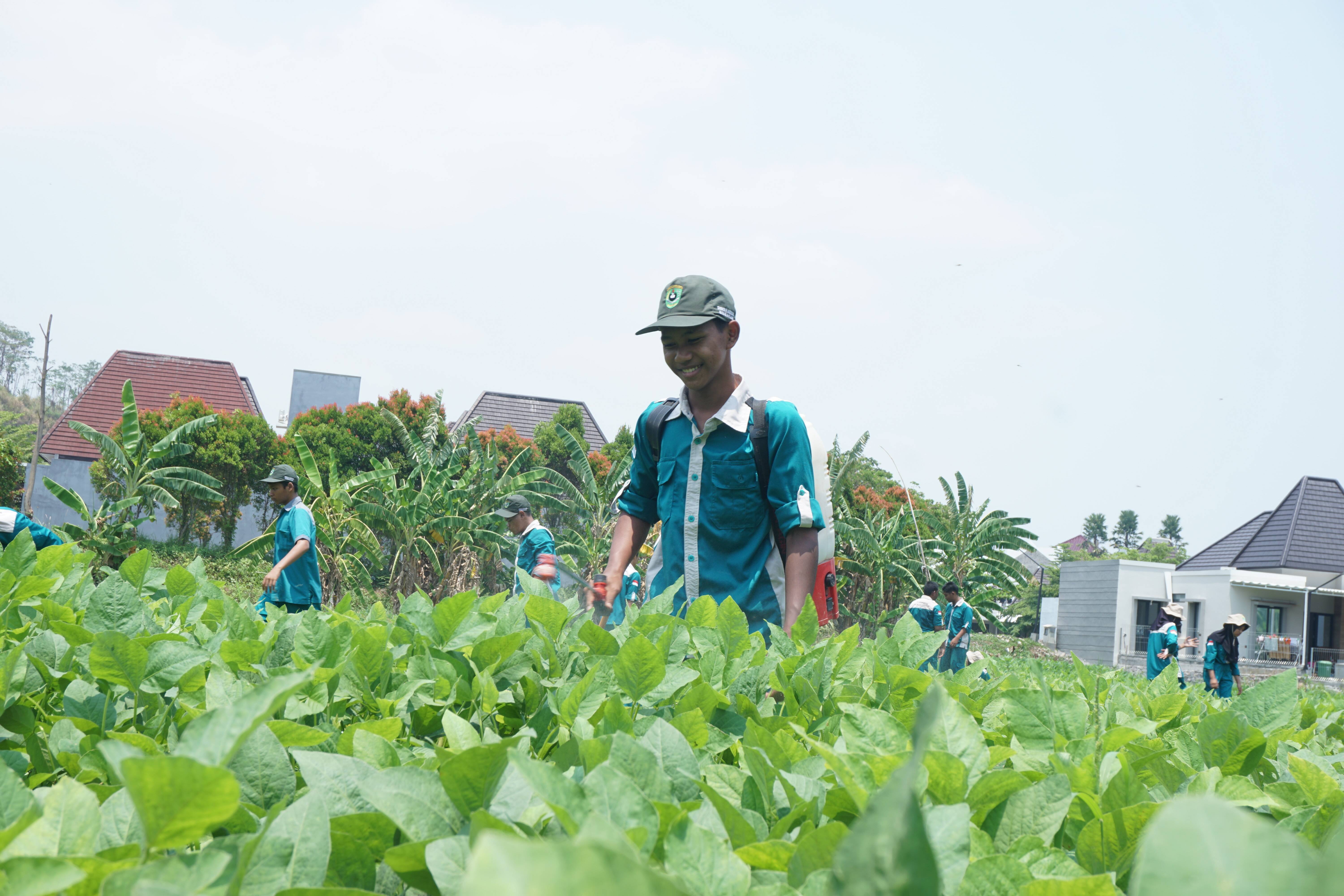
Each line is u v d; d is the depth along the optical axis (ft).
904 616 7.15
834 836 2.58
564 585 7.24
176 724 4.33
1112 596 115.65
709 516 9.95
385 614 7.57
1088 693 6.73
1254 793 3.87
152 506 63.16
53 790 2.61
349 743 3.82
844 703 3.95
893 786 1.26
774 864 2.74
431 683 5.18
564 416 100.32
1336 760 5.06
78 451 106.63
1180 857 1.23
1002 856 2.52
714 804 2.98
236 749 2.13
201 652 4.47
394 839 2.92
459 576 66.64
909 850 1.21
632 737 3.71
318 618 4.92
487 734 4.08
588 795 2.60
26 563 7.00
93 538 57.52
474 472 68.08
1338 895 0.94
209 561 75.77
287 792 3.17
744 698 5.01
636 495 11.14
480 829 2.51
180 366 119.14
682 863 2.44
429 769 3.60
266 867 2.44
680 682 4.95
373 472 69.62
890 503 95.71
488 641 5.28
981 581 84.02
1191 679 84.69
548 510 80.07
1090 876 2.31
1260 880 1.20
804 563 9.56
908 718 4.95
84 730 4.20
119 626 5.46
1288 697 5.32
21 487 90.17
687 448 10.27
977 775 3.42
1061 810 3.15
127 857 2.42
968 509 83.66
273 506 88.07
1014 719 4.54
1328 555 119.75
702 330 9.82
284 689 2.17
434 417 74.38
